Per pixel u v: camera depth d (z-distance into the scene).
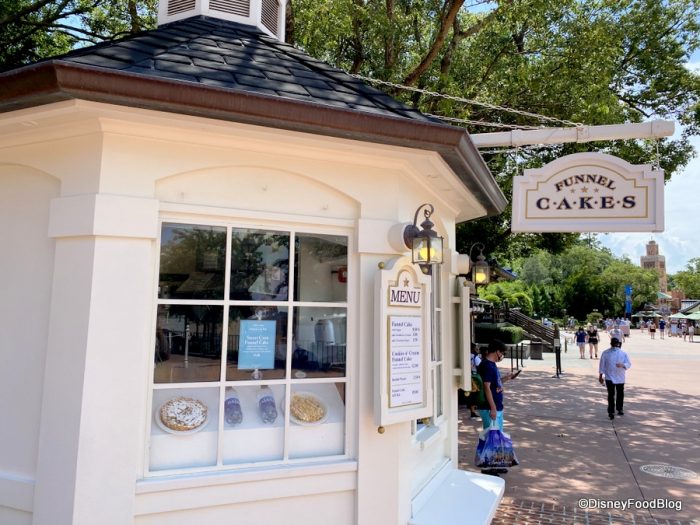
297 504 3.88
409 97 11.38
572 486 6.93
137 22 11.11
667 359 26.00
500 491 5.34
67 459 3.37
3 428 3.68
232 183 3.91
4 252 3.86
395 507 4.11
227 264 3.87
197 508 3.60
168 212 3.72
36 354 3.64
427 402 4.27
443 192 5.65
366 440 4.07
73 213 3.55
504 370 20.70
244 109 3.33
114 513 3.37
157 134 3.65
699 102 13.23
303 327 4.09
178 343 3.72
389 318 4.07
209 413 3.79
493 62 12.57
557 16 11.58
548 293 70.06
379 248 4.21
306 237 4.14
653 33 12.96
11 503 3.53
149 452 3.58
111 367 3.45
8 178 3.94
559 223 5.08
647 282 75.81
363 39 11.66
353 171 4.25
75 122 3.57
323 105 3.49
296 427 3.99
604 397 14.32
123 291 3.52
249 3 5.83
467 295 6.34
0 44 10.47
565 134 5.92
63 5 10.95
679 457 8.38
